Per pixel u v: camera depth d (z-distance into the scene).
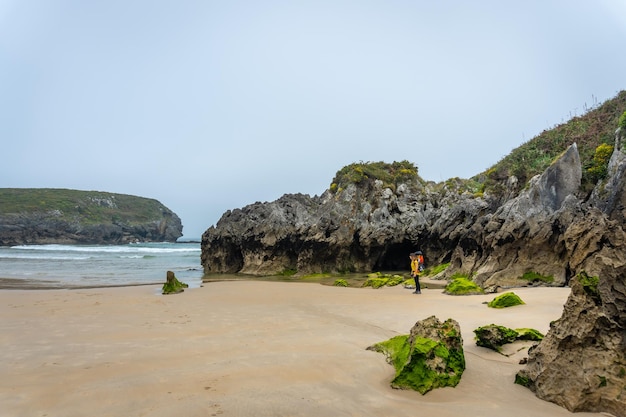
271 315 13.77
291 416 5.41
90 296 19.33
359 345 9.30
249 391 6.34
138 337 10.38
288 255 37.84
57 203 118.00
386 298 17.84
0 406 5.76
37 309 15.22
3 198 113.12
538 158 32.84
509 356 8.24
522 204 23.80
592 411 5.57
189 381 6.82
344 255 37.06
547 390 6.10
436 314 13.08
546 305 13.78
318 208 42.69
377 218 39.22
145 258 57.16
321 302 16.88
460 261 27.98
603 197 21.08
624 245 6.47
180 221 166.00
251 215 42.69
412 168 48.06
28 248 84.31
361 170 42.56
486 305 14.73
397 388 6.52
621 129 23.03
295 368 7.52
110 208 136.50
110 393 6.26
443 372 6.68
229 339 10.05
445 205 39.44
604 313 5.95
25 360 8.23
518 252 22.84
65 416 5.41
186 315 13.84
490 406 5.80
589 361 5.91
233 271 40.56
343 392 6.35
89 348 9.22
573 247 17.38
